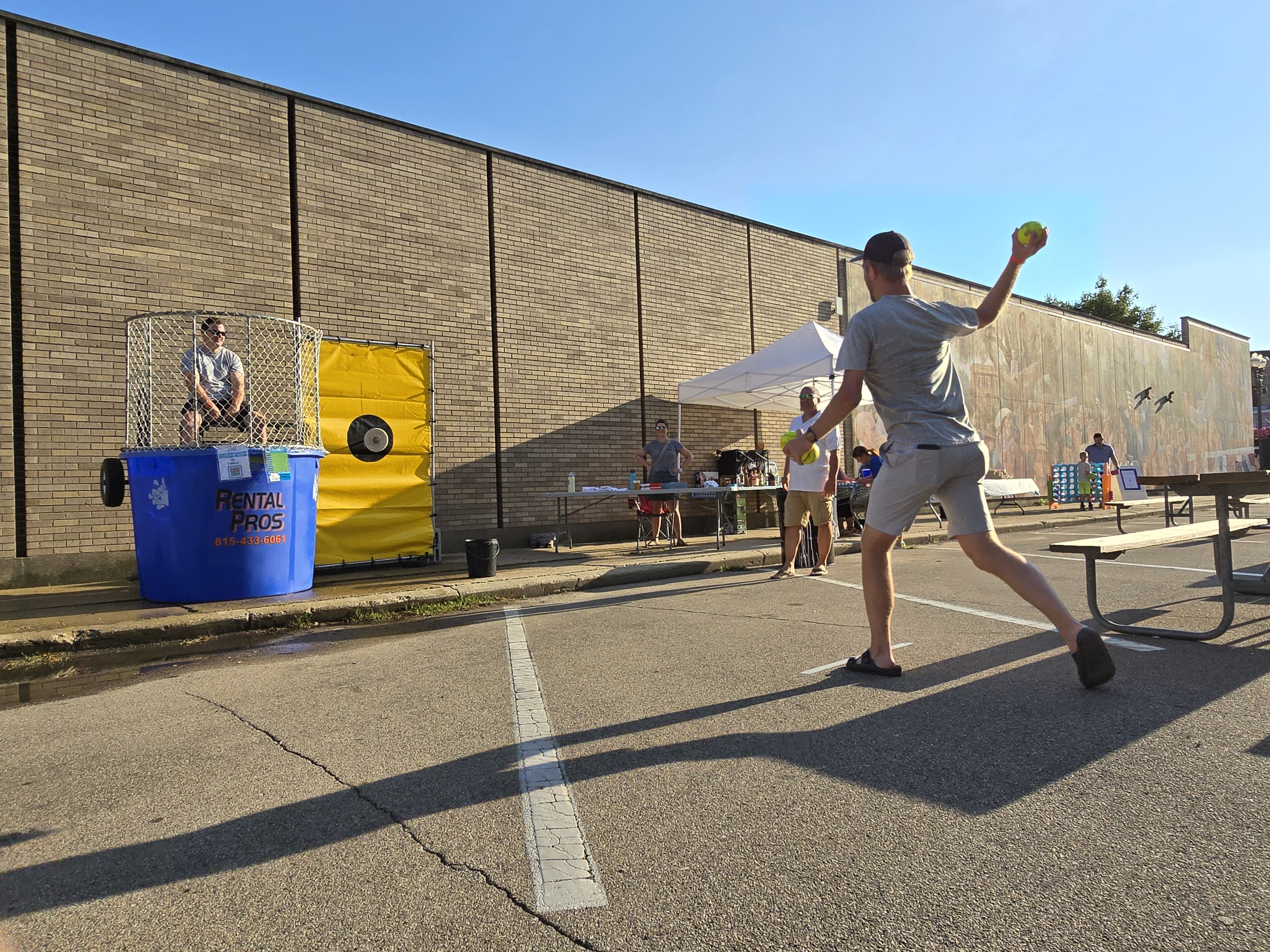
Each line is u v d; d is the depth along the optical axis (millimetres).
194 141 9133
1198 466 29812
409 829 2412
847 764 2771
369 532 9344
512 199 11719
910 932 1781
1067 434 22844
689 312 13789
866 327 3604
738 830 2316
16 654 5422
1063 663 3994
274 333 9383
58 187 8312
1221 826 2209
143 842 2391
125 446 7145
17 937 1900
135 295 8664
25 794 2820
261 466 6863
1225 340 32344
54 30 8383
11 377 7961
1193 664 3883
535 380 11789
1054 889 1930
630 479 12164
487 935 1838
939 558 9539
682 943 1774
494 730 3318
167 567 6738
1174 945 1690
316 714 3674
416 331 10664
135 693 4293
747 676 4016
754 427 14750
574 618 6102
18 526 7934
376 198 10438
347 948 1809
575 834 2328
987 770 2666
